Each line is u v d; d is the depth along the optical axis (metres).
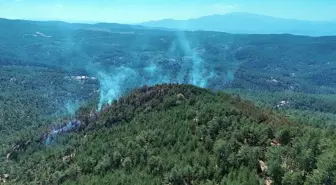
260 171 97.38
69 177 125.75
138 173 107.69
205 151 110.88
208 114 132.88
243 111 137.38
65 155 150.88
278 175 91.44
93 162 126.25
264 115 138.88
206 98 158.75
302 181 88.38
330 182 84.56
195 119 135.12
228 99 163.50
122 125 156.62
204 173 98.94
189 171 99.75
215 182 94.12
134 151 119.25
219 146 104.50
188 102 155.25
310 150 94.19
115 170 115.88
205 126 123.31
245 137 113.25
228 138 113.69
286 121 144.88
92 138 153.50
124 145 129.12
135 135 135.38
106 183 105.56
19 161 176.38
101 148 134.00
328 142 99.81
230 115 129.50
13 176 156.00
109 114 173.62
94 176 116.25
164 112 150.38
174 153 114.44
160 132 129.12
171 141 122.62
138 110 164.62
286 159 97.94
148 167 109.25
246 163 100.06
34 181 133.62
